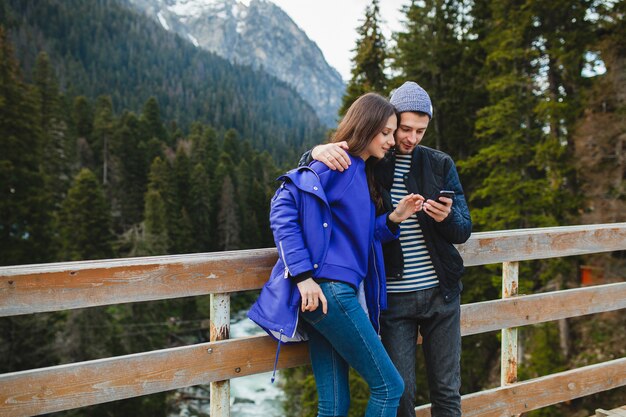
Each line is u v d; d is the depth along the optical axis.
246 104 181.38
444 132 21.05
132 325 27.47
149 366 1.88
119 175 57.94
